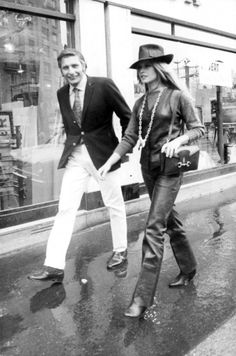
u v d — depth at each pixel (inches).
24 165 210.2
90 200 219.8
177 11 271.3
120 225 164.6
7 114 203.2
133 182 241.9
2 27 196.5
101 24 223.1
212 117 315.3
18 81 205.5
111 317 125.0
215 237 201.5
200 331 115.0
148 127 128.6
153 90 129.6
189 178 290.5
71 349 109.1
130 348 108.3
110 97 151.3
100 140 153.5
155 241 121.9
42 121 215.8
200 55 296.0
